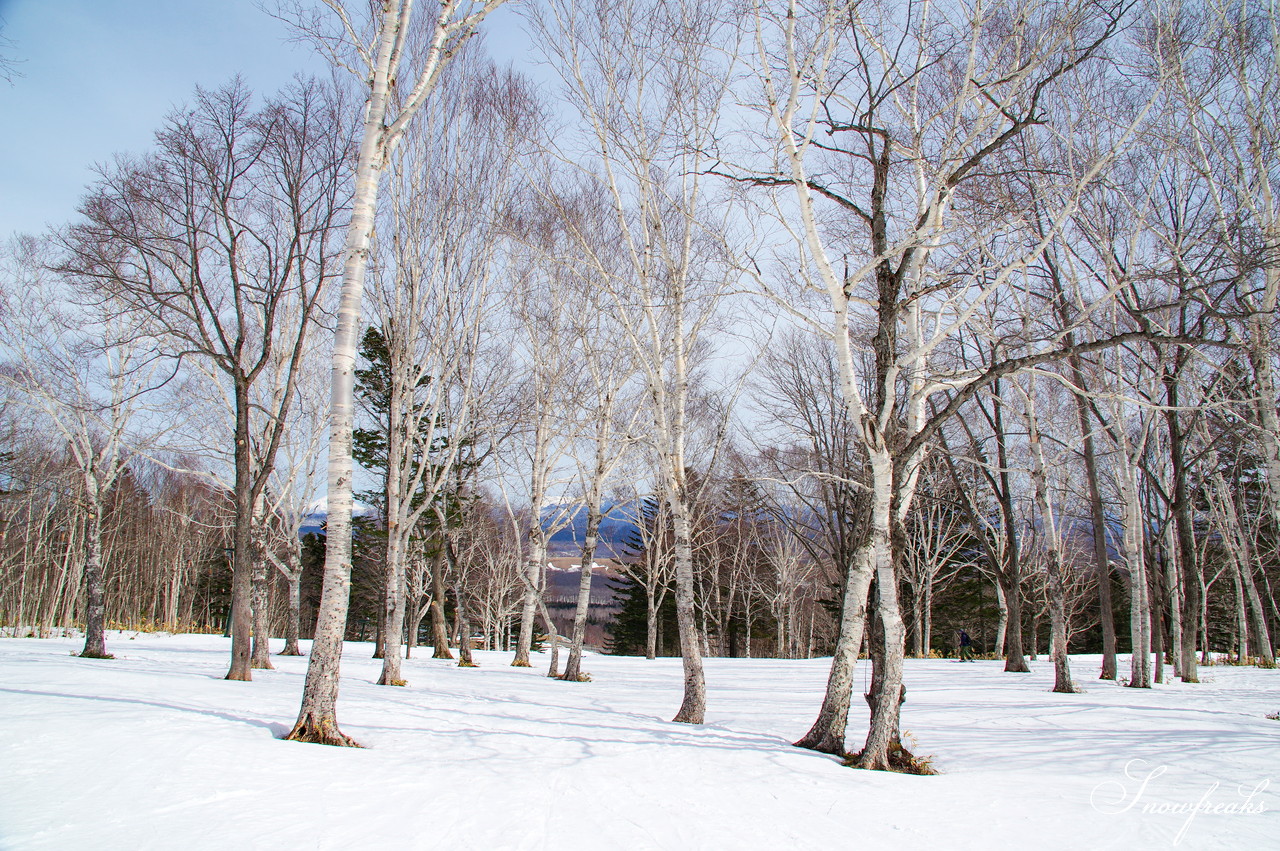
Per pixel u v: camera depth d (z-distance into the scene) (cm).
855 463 2112
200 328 1523
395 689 1455
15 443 3328
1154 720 1223
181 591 5469
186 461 2633
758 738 989
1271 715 1337
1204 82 1448
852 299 953
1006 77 886
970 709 1359
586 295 1761
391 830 507
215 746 683
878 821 584
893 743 823
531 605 2673
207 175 1492
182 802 532
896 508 919
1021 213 1027
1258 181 1472
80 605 4547
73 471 2252
